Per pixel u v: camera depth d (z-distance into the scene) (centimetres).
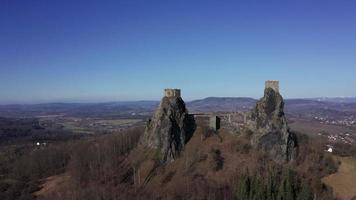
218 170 19588
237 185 18088
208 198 17500
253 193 17325
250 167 19475
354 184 18988
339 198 17812
